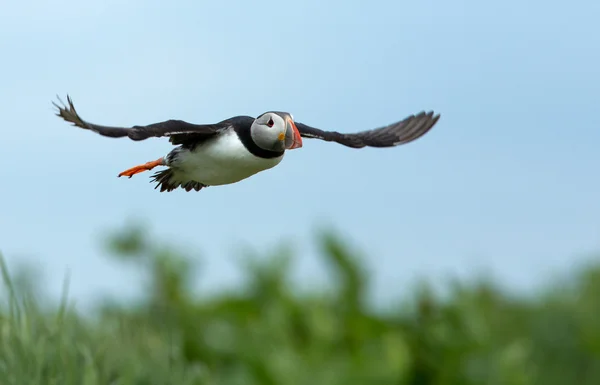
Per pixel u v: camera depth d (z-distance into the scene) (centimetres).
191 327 1268
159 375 981
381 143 1161
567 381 1498
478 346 1359
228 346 1255
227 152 1012
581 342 1526
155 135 902
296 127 1066
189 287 1367
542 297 1594
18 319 926
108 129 863
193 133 998
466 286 1462
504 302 1590
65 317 969
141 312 1275
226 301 1339
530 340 1539
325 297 1394
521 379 1352
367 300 1402
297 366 1246
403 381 1310
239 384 1233
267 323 1271
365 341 1352
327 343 1297
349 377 1249
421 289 1394
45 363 916
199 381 1055
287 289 1352
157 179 1081
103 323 1046
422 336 1363
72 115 829
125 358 970
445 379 1357
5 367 891
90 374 905
